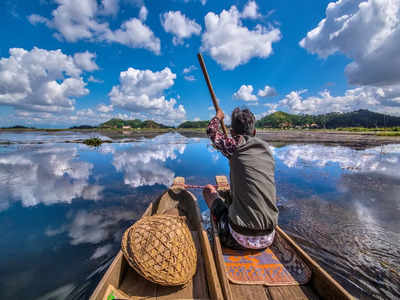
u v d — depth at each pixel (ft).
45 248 9.40
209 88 9.44
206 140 79.61
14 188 18.57
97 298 4.81
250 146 6.18
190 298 5.88
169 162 30.76
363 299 6.72
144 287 6.17
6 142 68.03
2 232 10.83
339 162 30.76
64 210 13.71
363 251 9.21
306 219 12.30
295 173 23.84
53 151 43.98
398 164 29.22
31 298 6.61
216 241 6.88
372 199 15.62
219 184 13.17
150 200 15.42
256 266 6.27
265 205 5.95
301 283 5.74
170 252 6.25
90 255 8.82
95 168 26.63
